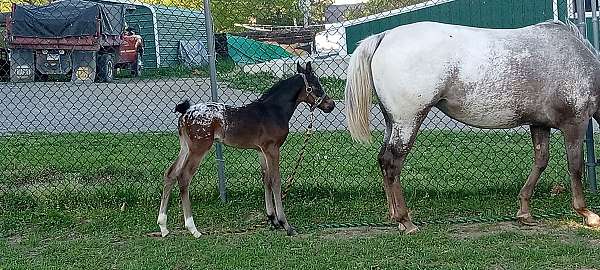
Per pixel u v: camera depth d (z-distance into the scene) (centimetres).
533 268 532
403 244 604
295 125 1244
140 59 1638
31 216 711
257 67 1250
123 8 1656
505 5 1792
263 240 624
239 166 900
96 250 607
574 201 655
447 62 614
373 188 775
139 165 912
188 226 645
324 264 550
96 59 1591
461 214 710
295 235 645
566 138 642
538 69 622
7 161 941
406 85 614
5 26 1451
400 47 616
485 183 794
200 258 574
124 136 1120
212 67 724
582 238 614
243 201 752
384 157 643
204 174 853
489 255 563
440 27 627
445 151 999
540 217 685
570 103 629
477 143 1027
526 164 896
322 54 1159
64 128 1189
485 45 621
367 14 1377
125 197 758
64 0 1559
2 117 1217
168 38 1512
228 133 634
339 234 650
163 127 1201
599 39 754
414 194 765
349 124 642
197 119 627
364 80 638
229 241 626
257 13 1157
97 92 1473
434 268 536
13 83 1363
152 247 609
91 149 1030
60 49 1510
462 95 622
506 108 626
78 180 838
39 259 584
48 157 970
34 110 1270
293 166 902
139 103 1261
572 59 629
